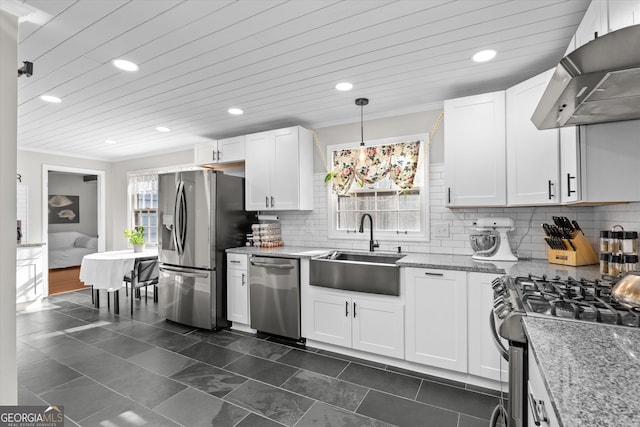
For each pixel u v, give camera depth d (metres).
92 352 2.75
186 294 3.40
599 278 1.73
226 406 1.96
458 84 2.51
